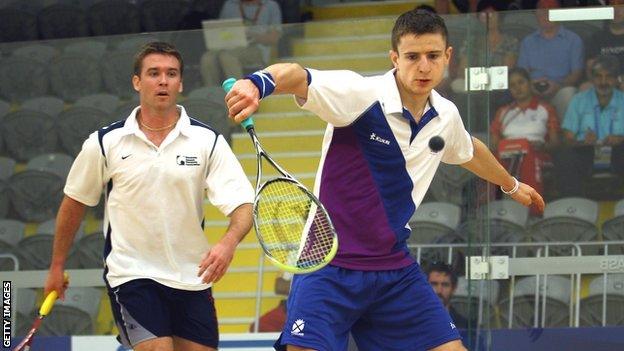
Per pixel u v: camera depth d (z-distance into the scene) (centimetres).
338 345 1029
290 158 1489
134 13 2291
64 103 1524
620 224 1429
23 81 1528
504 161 1439
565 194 1434
